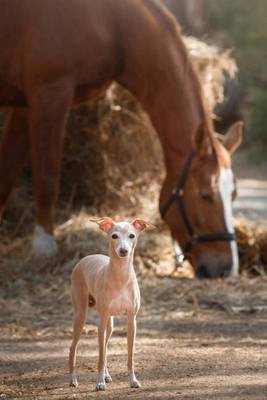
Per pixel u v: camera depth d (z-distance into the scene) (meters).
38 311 11.45
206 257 12.73
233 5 35.44
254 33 34.66
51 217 13.23
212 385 7.92
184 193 12.91
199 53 15.65
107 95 15.15
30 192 15.31
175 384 8.00
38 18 12.93
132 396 7.59
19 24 13.01
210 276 12.70
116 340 10.03
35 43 12.90
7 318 11.09
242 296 12.01
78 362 9.02
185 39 15.97
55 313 11.40
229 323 10.90
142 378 8.27
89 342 9.98
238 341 9.94
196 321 11.00
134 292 7.64
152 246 13.91
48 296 12.12
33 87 12.98
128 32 13.27
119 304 7.60
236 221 14.49
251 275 13.56
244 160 32.38
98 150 15.30
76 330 7.98
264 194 24.00
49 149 12.94
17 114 13.62
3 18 13.02
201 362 8.89
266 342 9.88
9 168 13.66
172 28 13.44
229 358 9.06
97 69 13.17
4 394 7.89
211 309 11.61
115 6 13.25
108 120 15.29
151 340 10.02
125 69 13.49
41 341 10.08
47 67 12.88
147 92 13.41
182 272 13.65
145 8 13.38
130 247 7.45
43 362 9.07
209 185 12.70
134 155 15.50
